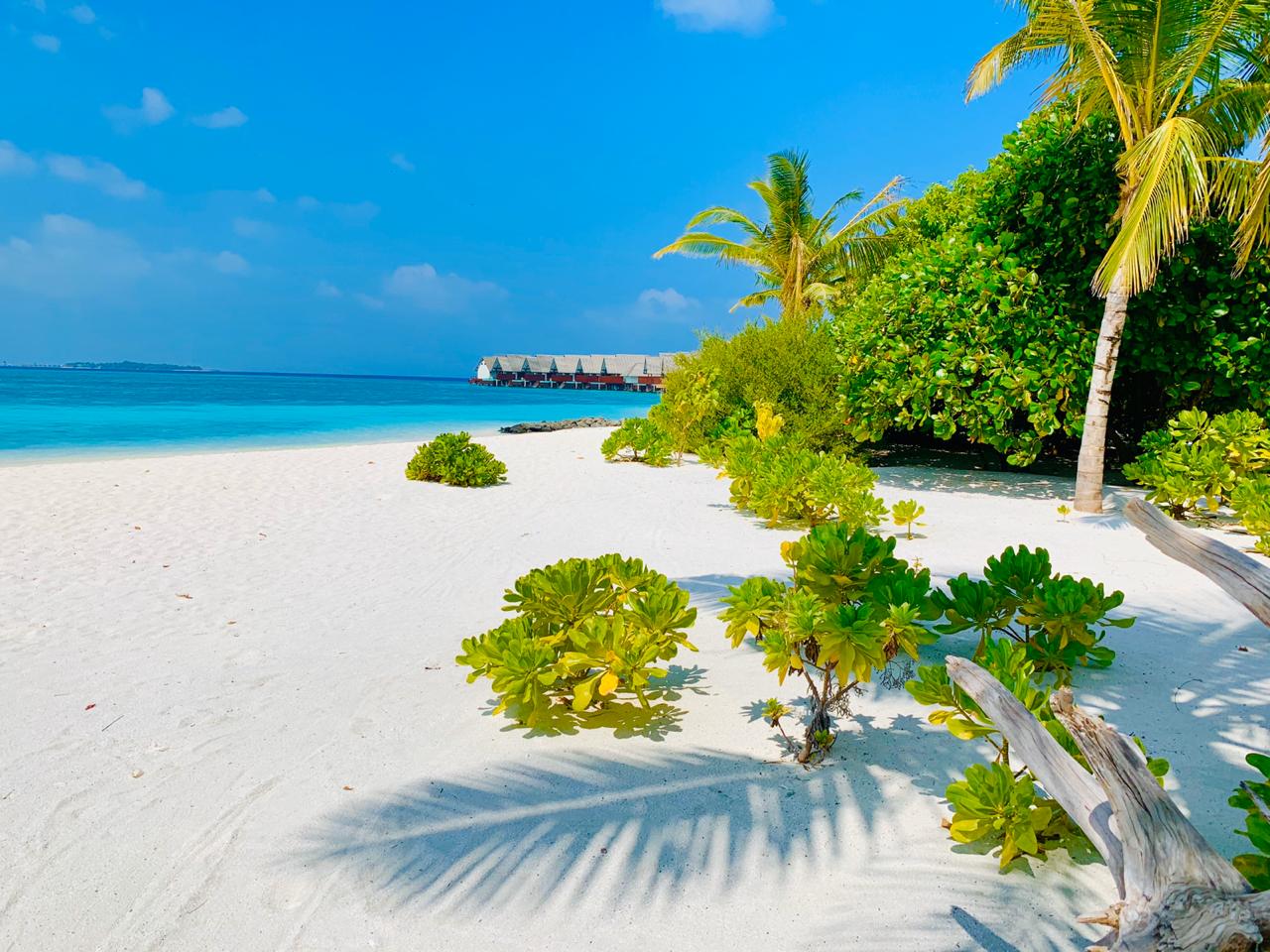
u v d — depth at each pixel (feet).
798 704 13.01
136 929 7.68
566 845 9.05
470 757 11.25
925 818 9.57
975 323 35.29
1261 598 7.05
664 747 11.51
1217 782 10.18
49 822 9.53
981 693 8.32
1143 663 14.55
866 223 84.02
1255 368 34.99
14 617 17.65
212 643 16.12
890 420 39.32
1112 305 30.76
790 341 49.44
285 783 10.48
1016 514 31.19
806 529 28.07
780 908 7.97
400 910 7.96
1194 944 5.74
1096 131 35.83
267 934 7.61
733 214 90.07
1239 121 31.68
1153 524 8.09
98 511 30.78
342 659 15.19
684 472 44.27
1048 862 8.64
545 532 27.63
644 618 12.44
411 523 29.25
